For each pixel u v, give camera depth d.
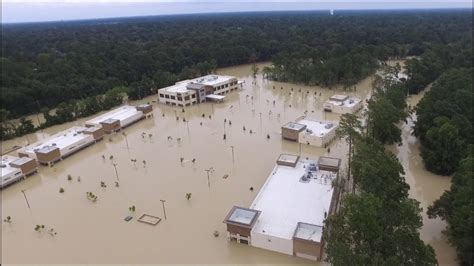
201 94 145.88
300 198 69.69
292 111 130.38
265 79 181.75
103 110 146.50
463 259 52.56
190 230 67.06
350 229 49.34
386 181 59.19
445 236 61.28
